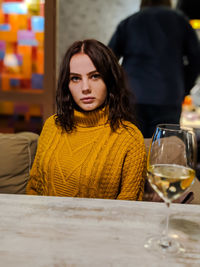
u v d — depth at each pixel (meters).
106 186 1.02
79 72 1.00
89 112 1.05
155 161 0.61
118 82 1.04
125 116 1.08
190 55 2.00
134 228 0.60
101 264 0.49
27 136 1.25
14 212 0.64
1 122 2.66
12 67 2.57
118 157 1.01
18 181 1.19
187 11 2.19
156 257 0.52
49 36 2.43
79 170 1.00
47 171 1.04
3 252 0.51
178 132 0.61
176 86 1.98
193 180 0.59
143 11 1.91
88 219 0.63
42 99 2.57
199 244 0.56
